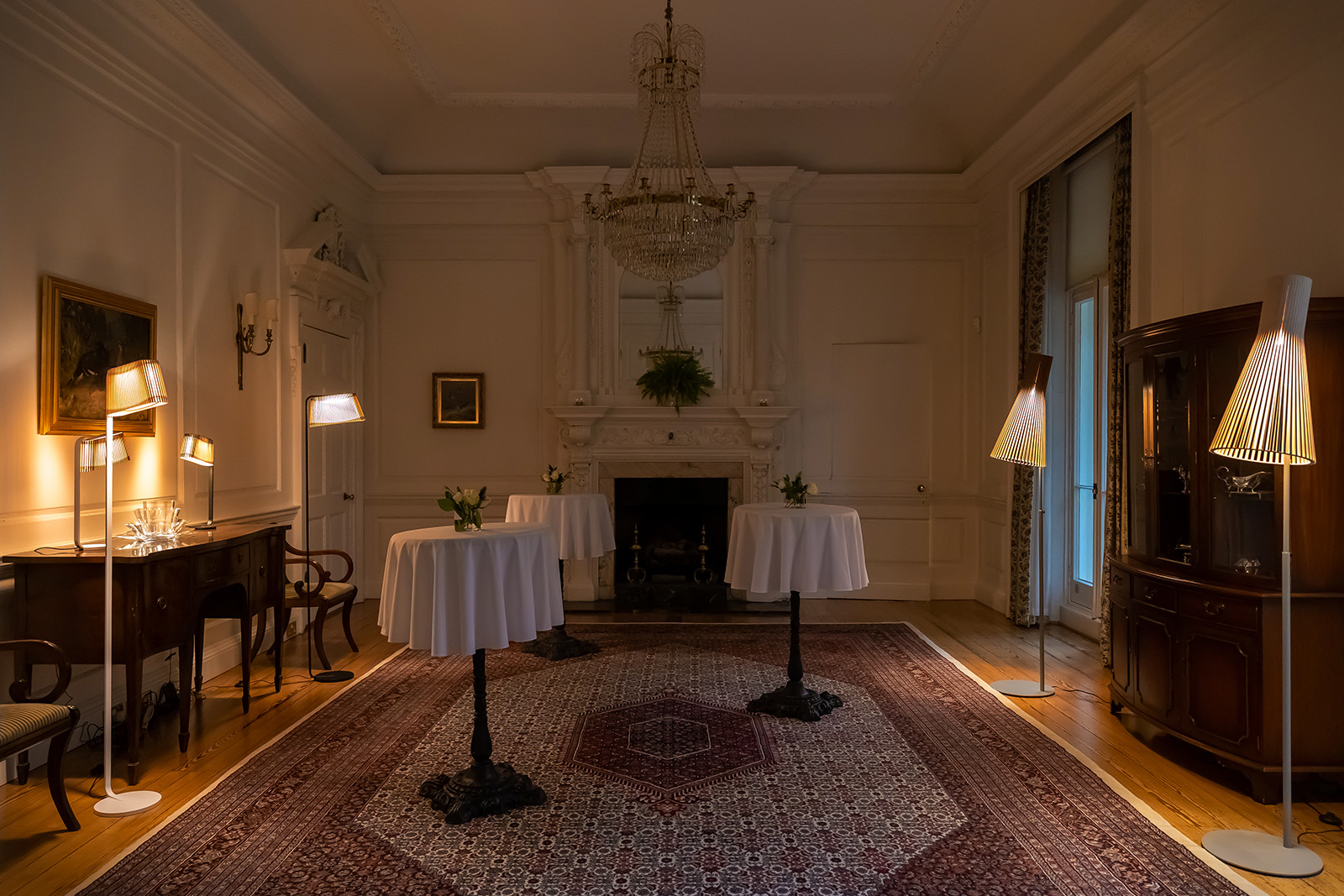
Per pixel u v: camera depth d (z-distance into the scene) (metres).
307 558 5.23
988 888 2.58
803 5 5.50
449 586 2.99
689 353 7.43
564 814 3.12
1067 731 4.00
